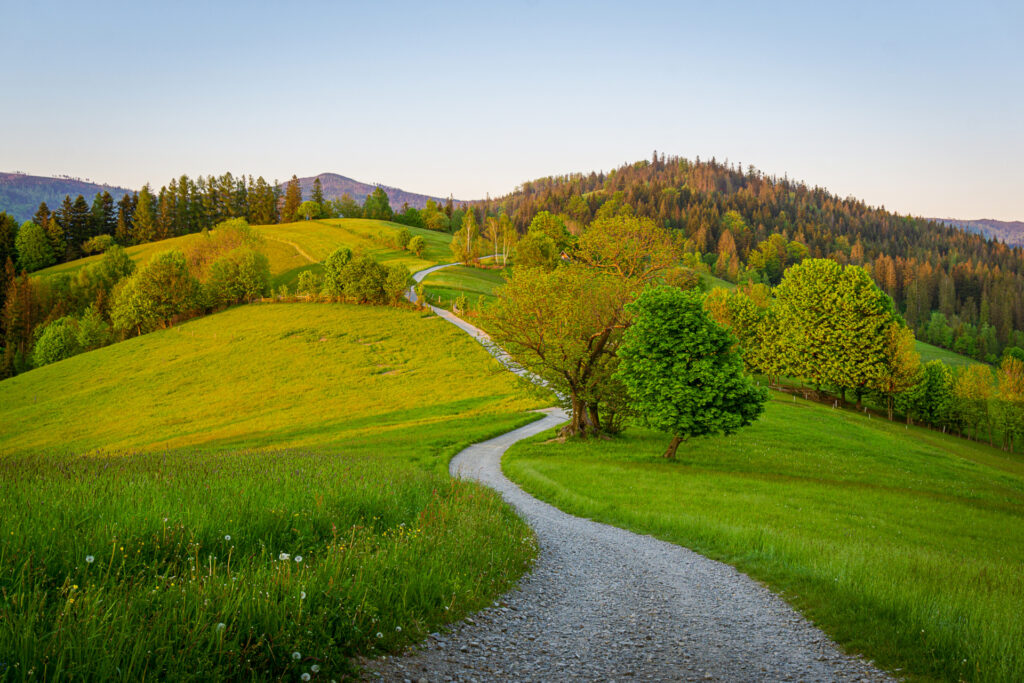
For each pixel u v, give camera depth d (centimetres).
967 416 7238
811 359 7081
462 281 12888
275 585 645
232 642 523
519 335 4234
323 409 6131
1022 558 1605
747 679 711
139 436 5653
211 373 7731
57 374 8406
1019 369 6875
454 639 738
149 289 10212
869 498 2439
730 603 1093
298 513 1015
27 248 15962
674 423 3316
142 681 446
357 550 870
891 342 6669
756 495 2406
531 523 1845
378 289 10312
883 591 1045
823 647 847
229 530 859
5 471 1056
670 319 3347
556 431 4441
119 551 682
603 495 2395
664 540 1747
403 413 5669
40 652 441
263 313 10325
